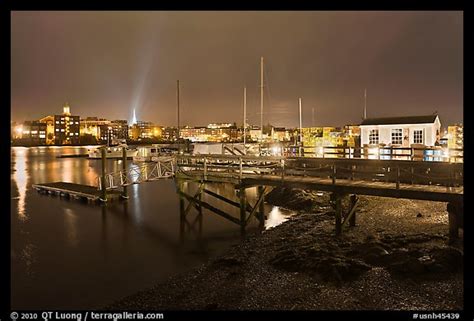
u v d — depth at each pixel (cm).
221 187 3703
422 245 1395
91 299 1252
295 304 1066
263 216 2070
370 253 1321
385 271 1208
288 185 1788
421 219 1734
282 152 3300
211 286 1247
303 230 1797
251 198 3056
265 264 1378
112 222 2327
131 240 1934
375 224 1733
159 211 2633
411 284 1116
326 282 1175
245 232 1973
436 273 1157
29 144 19100
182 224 2225
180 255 1678
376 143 2816
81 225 2258
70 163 7512
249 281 1248
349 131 5941
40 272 1506
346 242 1511
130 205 2856
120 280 1412
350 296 1082
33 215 2523
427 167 1530
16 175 5175
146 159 6862
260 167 2198
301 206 2445
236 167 2212
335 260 1270
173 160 2627
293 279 1223
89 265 1578
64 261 1631
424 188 1504
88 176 5044
